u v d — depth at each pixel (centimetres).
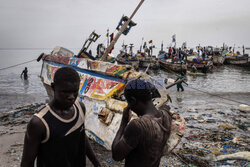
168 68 2822
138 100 133
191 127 629
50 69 627
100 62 430
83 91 445
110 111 358
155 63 3045
